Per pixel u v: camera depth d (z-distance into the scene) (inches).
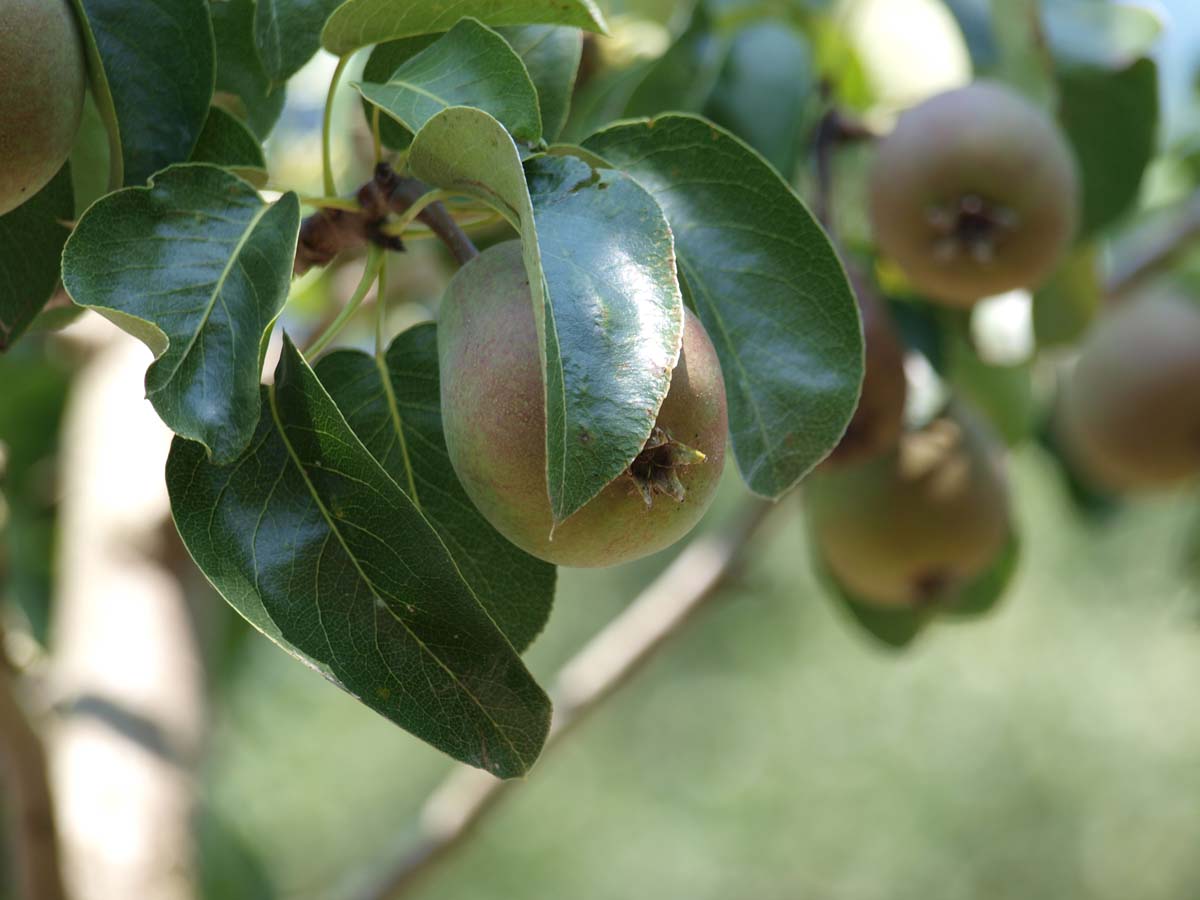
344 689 19.2
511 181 18.7
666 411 19.0
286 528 19.4
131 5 20.6
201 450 19.4
